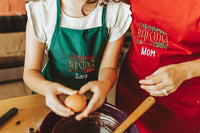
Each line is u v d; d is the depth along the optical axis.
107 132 0.78
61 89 0.75
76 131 0.78
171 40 1.01
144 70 1.11
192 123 1.15
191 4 0.90
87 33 0.97
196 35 0.96
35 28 0.90
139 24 1.07
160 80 0.83
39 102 0.92
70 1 0.90
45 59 2.10
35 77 0.86
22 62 2.39
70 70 1.04
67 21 0.94
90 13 0.95
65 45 0.97
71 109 0.74
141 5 1.03
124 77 1.24
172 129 1.17
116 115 0.79
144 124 1.21
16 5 2.31
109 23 0.99
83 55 1.00
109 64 1.01
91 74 1.09
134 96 1.19
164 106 1.11
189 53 0.99
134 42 1.10
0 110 0.86
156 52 1.04
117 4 1.00
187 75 0.89
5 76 2.32
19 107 0.88
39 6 0.90
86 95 0.97
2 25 2.30
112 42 1.03
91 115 0.81
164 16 0.98
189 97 1.07
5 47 2.31
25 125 0.81
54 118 0.74
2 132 0.77
